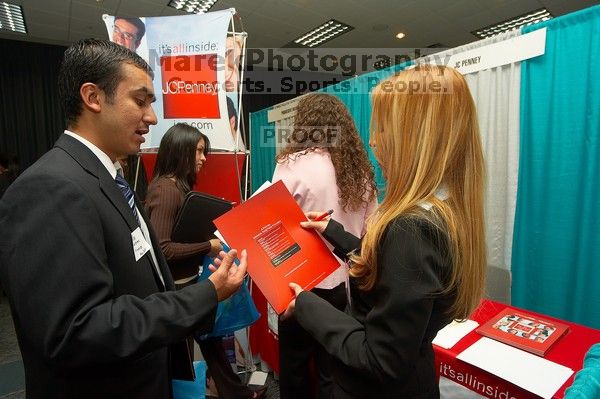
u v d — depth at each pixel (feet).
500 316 4.02
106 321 1.93
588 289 4.57
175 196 4.80
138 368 2.47
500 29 18.20
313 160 4.00
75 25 15.99
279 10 15.80
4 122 17.12
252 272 2.83
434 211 2.07
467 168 2.24
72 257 1.91
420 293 1.90
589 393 1.52
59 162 2.16
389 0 14.99
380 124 2.41
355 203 4.10
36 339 1.87
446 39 19.56
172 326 2.15
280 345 4.40
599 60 4.35
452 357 3.34
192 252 4.62
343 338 2.24
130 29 5.82
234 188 6.53
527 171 5.22
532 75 5.07
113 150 2.49
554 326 3.71
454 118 2.20
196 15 5.76
